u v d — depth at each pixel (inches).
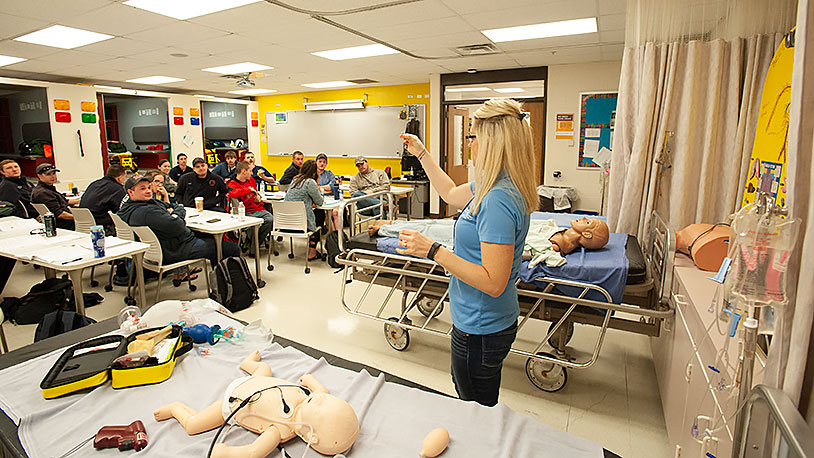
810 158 33.6
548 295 85.2
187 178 205.9
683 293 72.3
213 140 377.1
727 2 95.6
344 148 353.1
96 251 113.5
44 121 261.1
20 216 187.2
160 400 54.0
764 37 92.6
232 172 247.6
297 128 374.9
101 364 58.6
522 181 51.7
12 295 156.1
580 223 90.9
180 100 334.6
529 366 98.2
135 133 360.8
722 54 96.6
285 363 61.9
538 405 92.7
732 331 44.2
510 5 135.0
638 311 78.5
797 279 35.3
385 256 102.0
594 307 81.7
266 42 182.2
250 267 192.9
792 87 34.5
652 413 89.9
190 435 47.6
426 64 236.8
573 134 240.7
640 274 84.7
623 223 109.9
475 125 53.4
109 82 286.2
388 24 156.3
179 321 71.7
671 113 102.2
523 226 52.9
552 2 132.6
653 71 102.0
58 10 136.5
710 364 53.0
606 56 213.9
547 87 243.1
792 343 33.5
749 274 37.7
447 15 145.5
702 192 101.3
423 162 74.2
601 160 213.3
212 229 149.5
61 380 54.6
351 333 126.6
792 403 31.4
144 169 359.6
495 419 49.5
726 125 98.9
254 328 71.8
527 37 177.0
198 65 232.2
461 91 361.4
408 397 54.1
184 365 61.3
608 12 142.4
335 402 45.6
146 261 145.5
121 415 51.2
